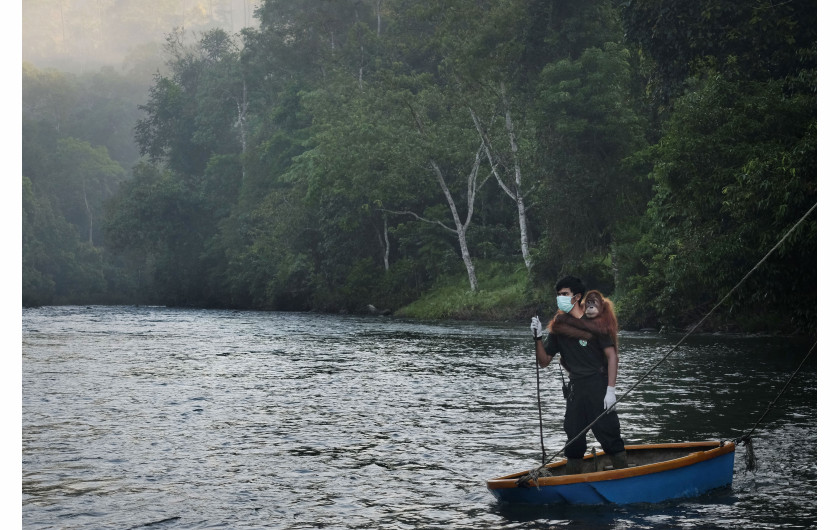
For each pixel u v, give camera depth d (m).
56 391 14.05
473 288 46.03
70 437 9.66
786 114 21.33
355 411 11.70
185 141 86.69
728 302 20.91
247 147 76.06
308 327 36.62
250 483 7.32
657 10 23.73
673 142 22.89
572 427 7.02
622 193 36.12
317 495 6.86
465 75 40.62
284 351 22.98
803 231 18.11
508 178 48.12
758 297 20.45
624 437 9.33
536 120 36.06
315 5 74.88
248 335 30.69
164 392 13.92
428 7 42.97
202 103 83.19
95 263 101.94
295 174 59.50
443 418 11.03
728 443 7.09
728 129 21.98
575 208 36.62
